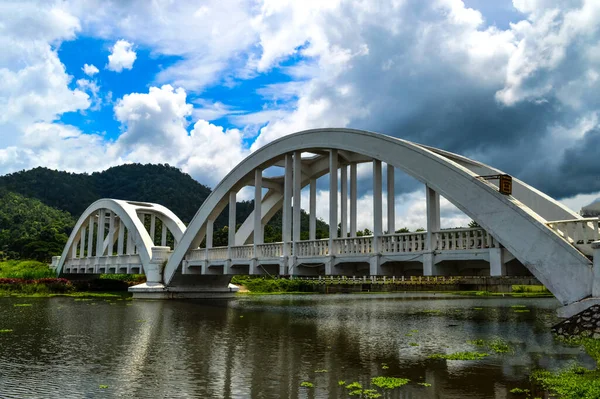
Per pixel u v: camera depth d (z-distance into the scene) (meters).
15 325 22.53
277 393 10.57
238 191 31.02
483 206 15.41
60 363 13.94
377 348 16.34
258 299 43.72
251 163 27.91
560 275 13.58
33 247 88.12
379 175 19.69
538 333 20.00
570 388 10.10
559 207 16.70
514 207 14.58
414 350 15.87
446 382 11.35
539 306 37.34
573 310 13.32
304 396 10.30
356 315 28.77
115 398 10.27
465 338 18.62
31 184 148.00
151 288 38.56
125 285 58.94
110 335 19.50
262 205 33.94
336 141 21.52
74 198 147.88
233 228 30.03
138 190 162.38
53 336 19.17
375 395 10.25
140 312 28.88
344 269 20.92
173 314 28.00
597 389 9.70
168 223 42.88
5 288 47.06
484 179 16.58
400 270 19.03
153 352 15.70
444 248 16.83
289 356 14.91
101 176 174.50
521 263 15.10
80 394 10.59
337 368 13.11
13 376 12.31
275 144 25.59
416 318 26.94
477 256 15.56
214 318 25.95
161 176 172.25
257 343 17.52
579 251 13.57
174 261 37.44
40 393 10.70
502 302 42.59
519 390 10.46
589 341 13.02
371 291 69.69
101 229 49.16
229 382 11.60
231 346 16.86
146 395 10.50
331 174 21.53
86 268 52.09
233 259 28.80
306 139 23.31
